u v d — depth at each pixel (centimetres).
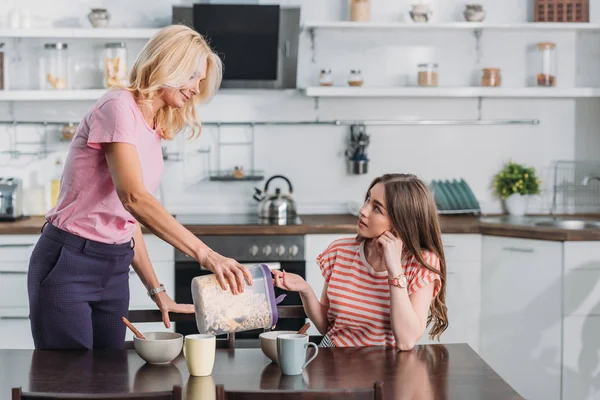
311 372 191
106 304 244
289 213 428
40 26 447
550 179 470
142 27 451
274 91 459
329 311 242
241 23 427
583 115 468
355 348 213
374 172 466
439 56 464
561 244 373
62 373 189
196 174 460
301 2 455
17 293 400
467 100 467
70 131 446
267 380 184
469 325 410
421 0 457
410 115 466
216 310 197
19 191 427
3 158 451
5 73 436
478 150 470
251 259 399
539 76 449
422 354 207
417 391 176
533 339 387
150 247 398
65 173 233
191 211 460
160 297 249
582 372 379
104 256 236
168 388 178
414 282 226
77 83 443
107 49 431
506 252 396
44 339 236
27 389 177
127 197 214
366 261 235
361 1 441
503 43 465
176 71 220
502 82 466
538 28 450
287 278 239
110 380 184
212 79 237
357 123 461
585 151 469
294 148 463
